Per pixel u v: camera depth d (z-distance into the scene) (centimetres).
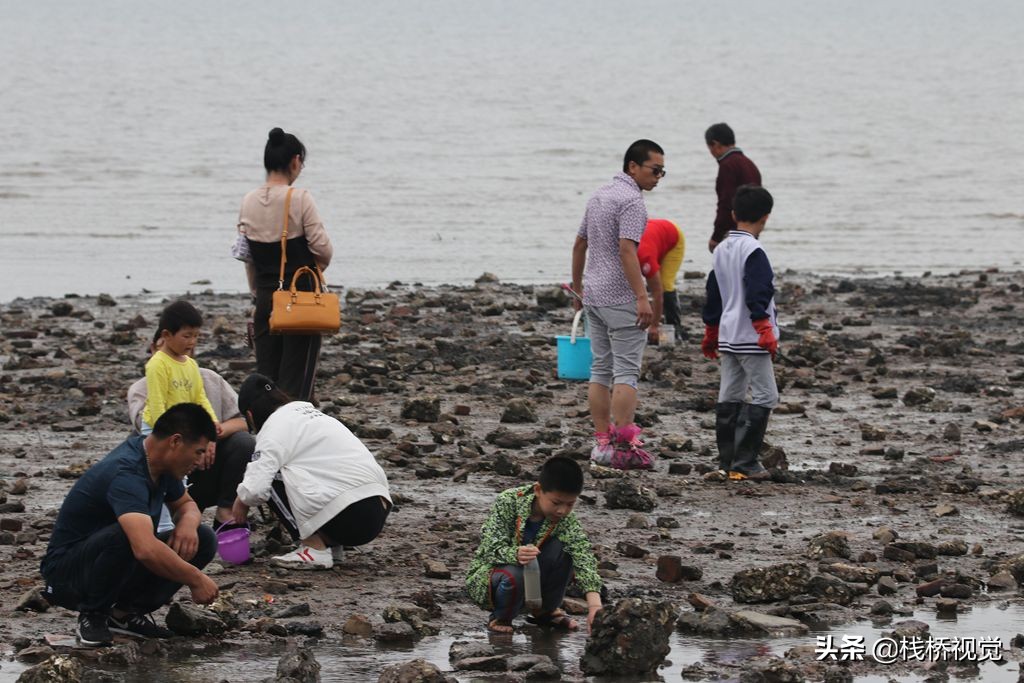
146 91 16062
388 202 7906
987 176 9712
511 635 1571
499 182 8900
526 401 2777
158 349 1820
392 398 3002
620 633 1429
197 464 1485
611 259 2367
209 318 4238
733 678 1424
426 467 2319
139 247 6188
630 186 2381
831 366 3441
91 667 1427
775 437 2672
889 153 11112
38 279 5203
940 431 2748
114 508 1452
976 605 1700
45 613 1602
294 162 2358
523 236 6744
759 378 2292
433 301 4531
